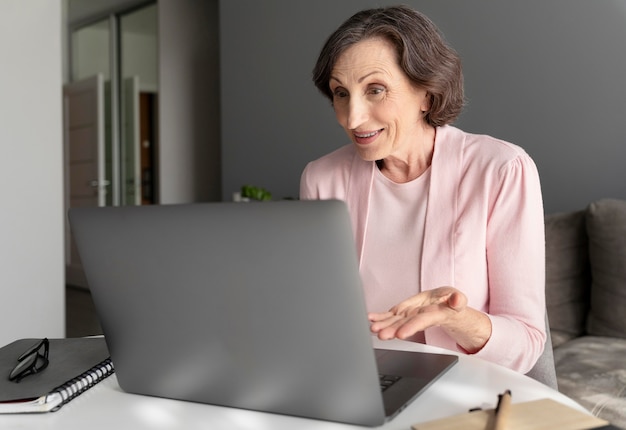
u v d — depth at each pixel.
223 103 4.91
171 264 0.77
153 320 0.82
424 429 0.70
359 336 0.70
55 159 3.40
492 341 1.03
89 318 4.93
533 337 1.11
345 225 0.66
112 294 0.83
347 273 0.67
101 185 6.00
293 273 0.70
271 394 0.79
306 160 4.37
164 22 5.55
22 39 3.26
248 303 0.74
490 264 1.21
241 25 4.73
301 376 0.76
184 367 0.84
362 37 1.16
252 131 4.71
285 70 4.45
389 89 1.16
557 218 2.69
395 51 1.16
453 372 0.96
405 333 0.81
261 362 0.77
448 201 1.25
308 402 0.77
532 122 3.18
